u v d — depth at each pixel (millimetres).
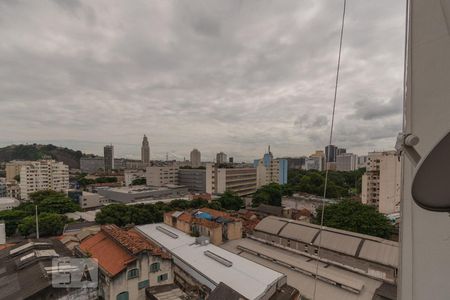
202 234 32688
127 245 20891
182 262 23875
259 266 22453
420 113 3775
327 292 20375
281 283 20047
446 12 3418
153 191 72625
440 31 3506
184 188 83375
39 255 20453
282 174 100375
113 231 25125
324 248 26406
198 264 22953
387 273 21922
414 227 3938
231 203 57812
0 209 55594
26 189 79188
